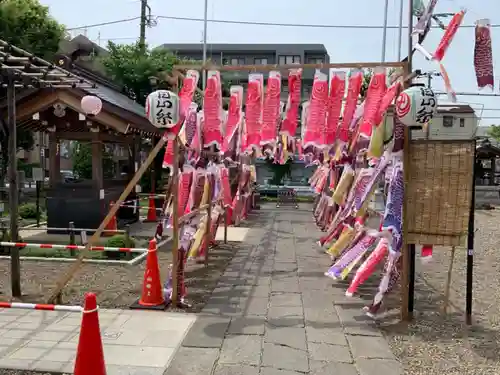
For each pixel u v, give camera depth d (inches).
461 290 302.8
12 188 259.4
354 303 263.4
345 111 262.1
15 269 260.8
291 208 823.1
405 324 230.8
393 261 241.3
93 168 447.2
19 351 185.9
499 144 1537.9
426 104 205.5
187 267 346.3
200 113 300.7
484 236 571.2
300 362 182.7
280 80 258.2
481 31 200.7
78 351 151.9
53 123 445.4
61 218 448.1
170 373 170.6
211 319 229.5
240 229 551.5
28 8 668.7
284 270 343.3
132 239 399.5
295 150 463.8
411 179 229.9
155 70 837.8
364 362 184.7
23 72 254.5
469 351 199.2
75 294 268.2
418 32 217.3
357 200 302.4
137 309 240.5
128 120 422.0
